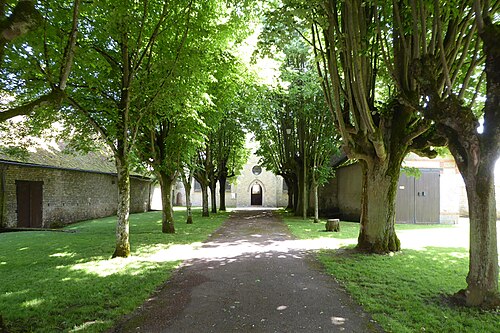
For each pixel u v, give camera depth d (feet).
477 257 16.10
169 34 29.99
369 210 29.63
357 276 21.48
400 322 14.30
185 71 29.12
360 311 15.72
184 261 26.73
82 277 21.50
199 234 43.06
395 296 17.51
